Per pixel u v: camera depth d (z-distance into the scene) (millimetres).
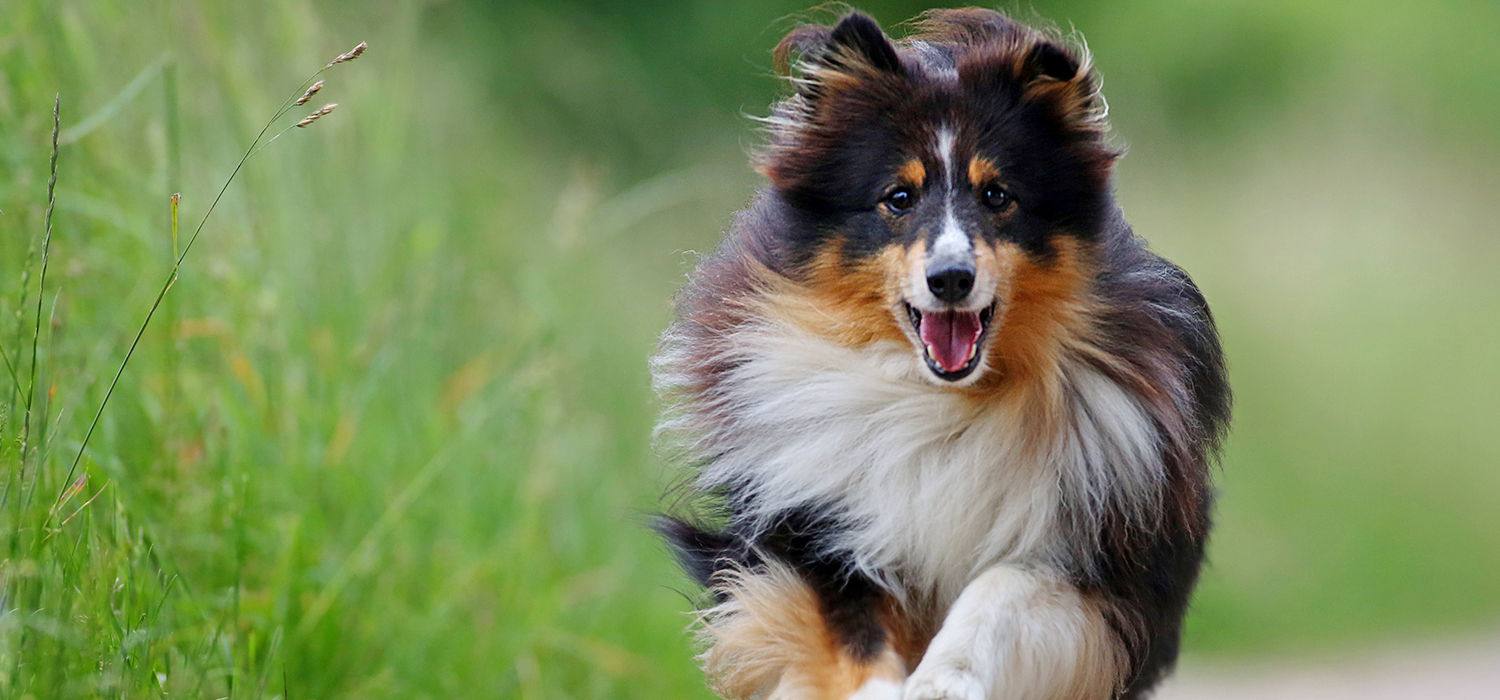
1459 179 28594
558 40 22906
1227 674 16500
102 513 7750
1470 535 20141
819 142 7969
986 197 7711
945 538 7859
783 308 8062
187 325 9445
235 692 7391
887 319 7805
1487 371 23781
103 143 9984
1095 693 7527
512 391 11508
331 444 10031
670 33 25688
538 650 10609
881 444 7852
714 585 8133
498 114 19875
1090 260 7906
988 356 7711
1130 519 7668
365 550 9492
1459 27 30750
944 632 7148
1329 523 20219
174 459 8781
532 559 10938
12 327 8070
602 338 14742
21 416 7555
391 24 14688
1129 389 7801
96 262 9492
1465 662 16469
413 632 9625
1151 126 29594
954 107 7785
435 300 11922
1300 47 30000
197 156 10867
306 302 10781
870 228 7789
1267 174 28750
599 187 19906
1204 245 26609
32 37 9750
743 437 8086
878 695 7207
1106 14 30531
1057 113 7918
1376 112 29703
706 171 20750
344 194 11625
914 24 9281
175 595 8008
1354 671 16406
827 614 7645
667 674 11375
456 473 10766
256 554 9141
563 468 12156
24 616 6254
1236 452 21594
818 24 8984
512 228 14961
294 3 12352
